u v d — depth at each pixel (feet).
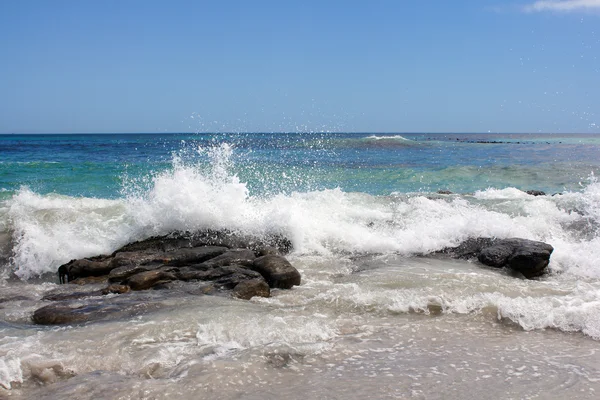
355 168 70.74
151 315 17.65
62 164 76.07
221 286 21.08
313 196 36.22
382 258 26.27
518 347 15.97
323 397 12.61
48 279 24.94
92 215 32.22
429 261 25.88
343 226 29.86
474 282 21.71
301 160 72.90
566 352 15.64
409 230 29.45
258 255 25.54
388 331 17.08
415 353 15.37
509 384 13.41
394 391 12.94
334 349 15.52
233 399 12.48
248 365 14.15
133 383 13.02
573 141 187.42
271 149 82.84
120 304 18.65
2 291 21.90
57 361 14.24
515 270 24.18
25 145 168.45
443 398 12.62
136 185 54.90
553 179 64.64
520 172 70.38
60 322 17.31
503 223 29.40
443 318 18.37
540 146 139.64
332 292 20.51
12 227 30.01
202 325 16.62
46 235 27.86
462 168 73.10
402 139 155.63
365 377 13.70
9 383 13.08
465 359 14.98
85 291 21.11
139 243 26.27
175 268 23.15
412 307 19.06
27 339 15.60
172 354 14.88
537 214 32.78
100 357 14.62
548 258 24.14
